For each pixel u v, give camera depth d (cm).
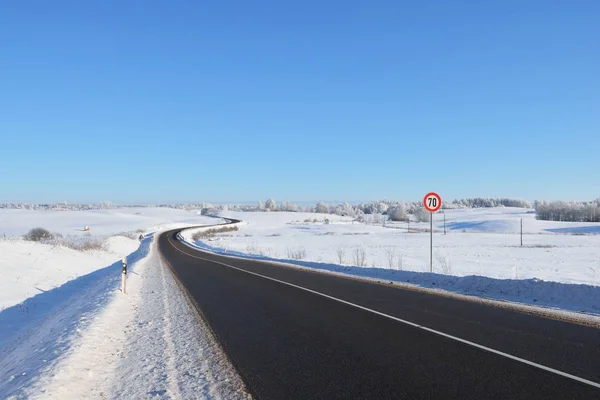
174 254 3491
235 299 1200
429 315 895
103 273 2384
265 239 6481
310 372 554
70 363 589
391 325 810
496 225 10094
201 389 507
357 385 503
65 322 937
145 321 938
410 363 578
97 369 598
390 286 1377
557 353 605
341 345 679
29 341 892
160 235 7131
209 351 670
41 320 1173
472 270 2342
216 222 13250
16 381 569
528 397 454
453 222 12588
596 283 1717
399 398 460
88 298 1311
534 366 552
